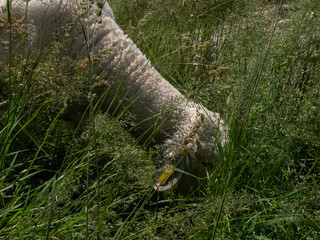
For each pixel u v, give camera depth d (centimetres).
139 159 259
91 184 254
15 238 195
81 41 315
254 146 316
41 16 307
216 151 311
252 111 329
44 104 284
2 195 210
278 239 253
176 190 316
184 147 288
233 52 394
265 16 446
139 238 230
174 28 512
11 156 269
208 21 518
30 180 274
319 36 443
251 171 311
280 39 426
